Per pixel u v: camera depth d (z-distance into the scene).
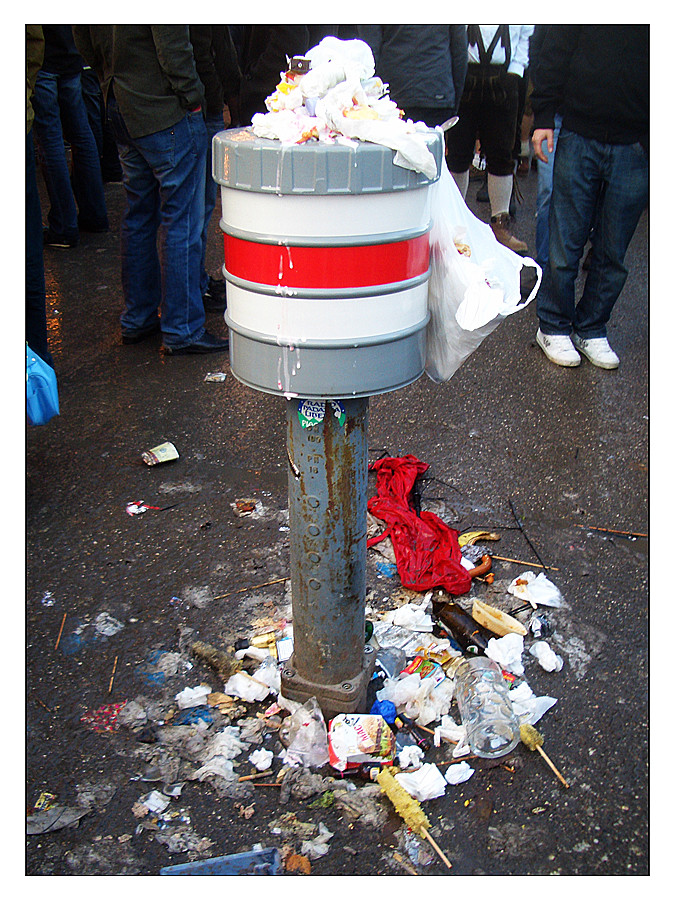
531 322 5.32
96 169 6.75
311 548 2.09
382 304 1.77
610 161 4.11
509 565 3.08
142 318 4.88
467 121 5.61
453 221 1.99
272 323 1.80
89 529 3.26
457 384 4.50
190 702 2.44
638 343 5.02
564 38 4.02
